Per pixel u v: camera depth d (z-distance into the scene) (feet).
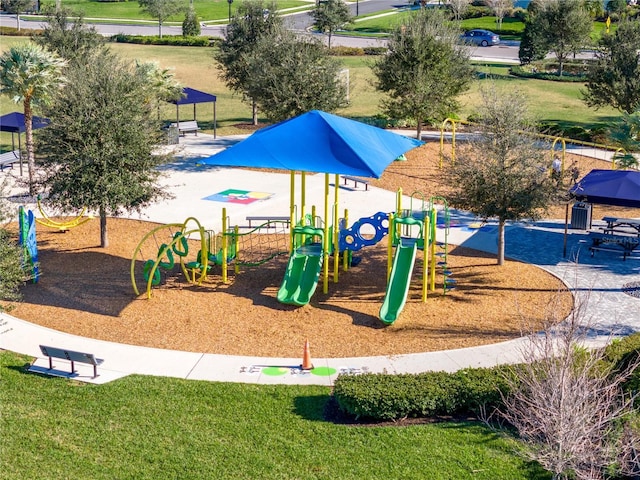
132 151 80.84
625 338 61.11
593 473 41.22
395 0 357.20
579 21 204.03
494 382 53.26
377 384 53.67
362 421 52.49
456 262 85.35
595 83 148.05
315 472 46.65
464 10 279.90
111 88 81.66
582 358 49.80
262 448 49.06
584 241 93.25
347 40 257.55
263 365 60.80
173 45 249.96
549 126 145.07
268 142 75.46
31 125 108.27
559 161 113.50
